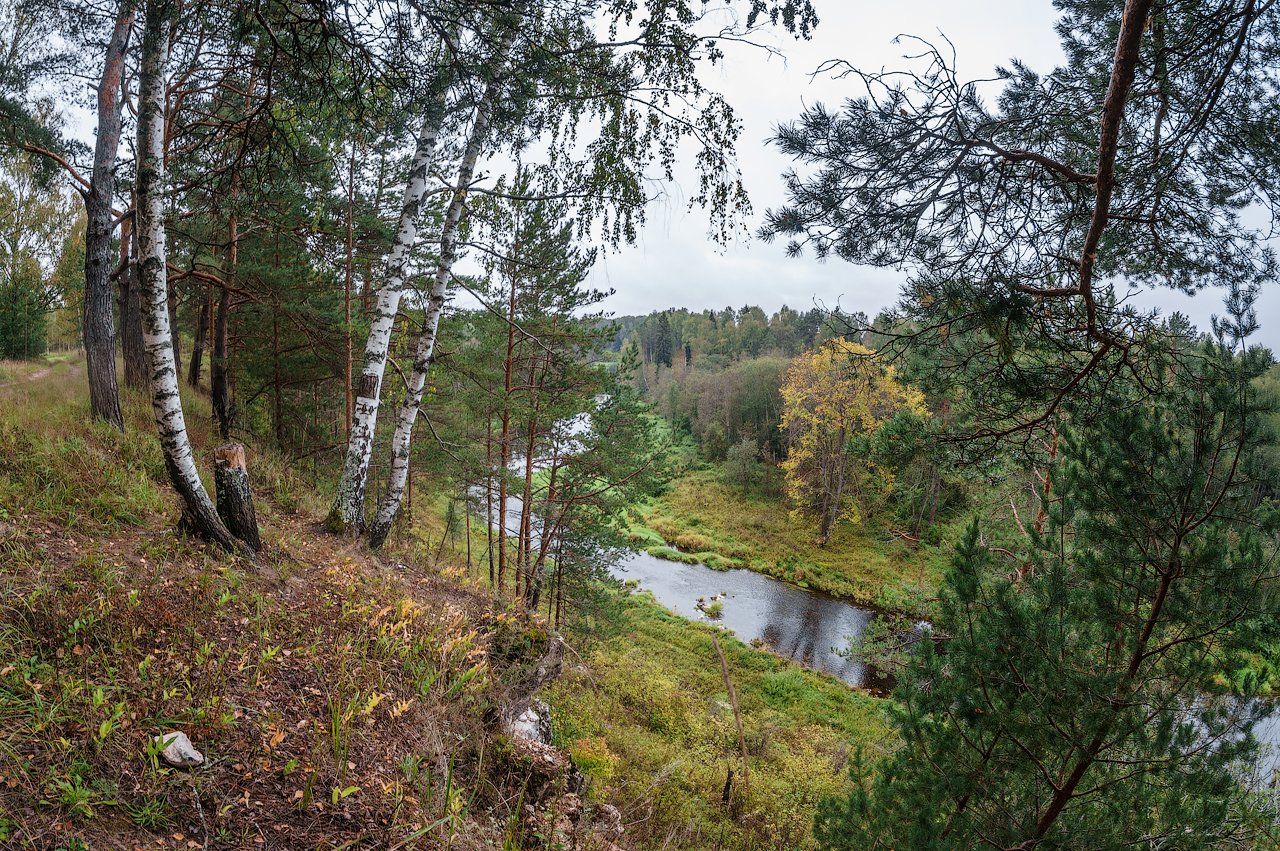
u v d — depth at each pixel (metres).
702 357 75.88
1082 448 4.65
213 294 15.25
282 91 3.86
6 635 3.55
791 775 12.33
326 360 13.94
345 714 4.10
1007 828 5.02
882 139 3.41
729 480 44.81
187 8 3.91
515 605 7.67
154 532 5.59
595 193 7.36
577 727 10.18
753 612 26.44
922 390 5.10
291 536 7.12
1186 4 3.02
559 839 4.41
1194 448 4.37
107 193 8.16
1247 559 4.14
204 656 4.05
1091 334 3.90
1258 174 3.44
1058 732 4.55
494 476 14.46
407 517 15.01
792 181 3.80
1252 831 5.16
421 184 7.94
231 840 3.02
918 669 5.65
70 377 11.73
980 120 3.31
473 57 3.63
